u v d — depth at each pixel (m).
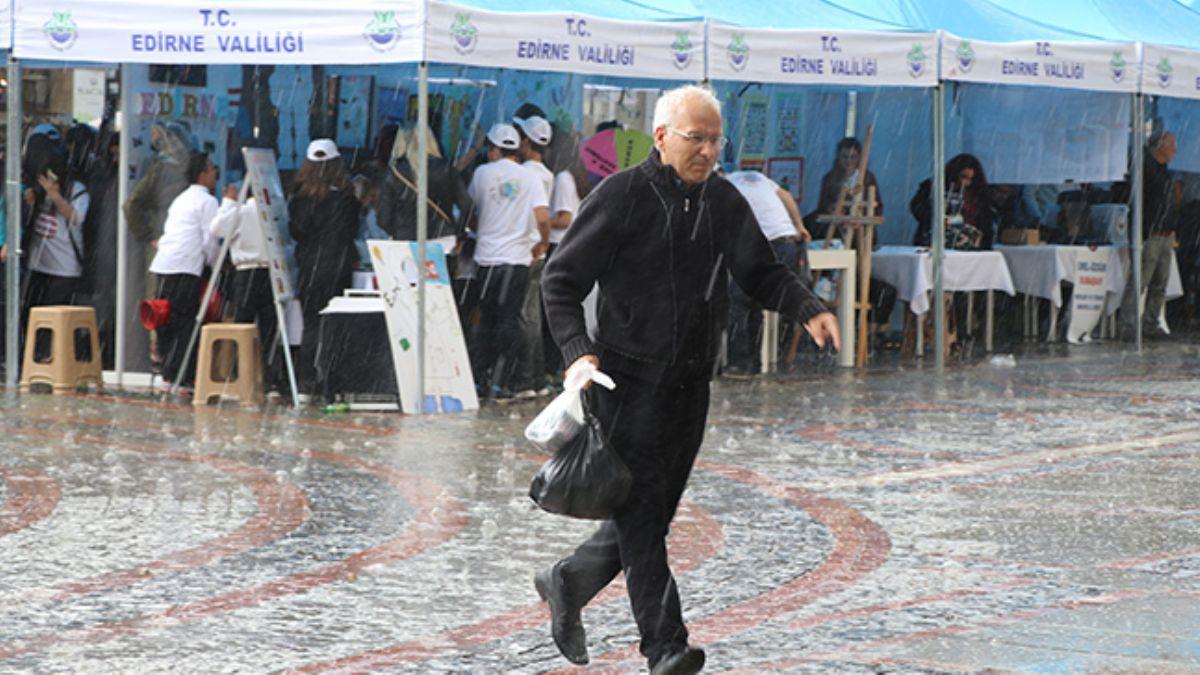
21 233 17.00
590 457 5.99
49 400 15.51
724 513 10.22
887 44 17.84
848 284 19.58
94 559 8.77
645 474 6.13
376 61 14.36
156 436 13.31
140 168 16.64
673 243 6.13
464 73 18.03
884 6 19.62
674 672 5.95
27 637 7.16
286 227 15.91
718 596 7.99
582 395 6.19
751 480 11.45
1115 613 7.62
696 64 16.25
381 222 15.86
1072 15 21.69
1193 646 7.00
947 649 6.95
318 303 15.60
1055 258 22.42
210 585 8.18
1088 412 15.43
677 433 6.21
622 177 6.18
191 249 15.89
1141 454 12.75
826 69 17.31
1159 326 24.16
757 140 21.08
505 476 11.32
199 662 6.77
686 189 6.18
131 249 16.70
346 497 10.63
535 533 9.52
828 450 12.89
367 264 16.56
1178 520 10.01
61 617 7.52
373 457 12.34
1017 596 7.98
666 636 6.00
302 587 8.14
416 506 10.36
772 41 16.86
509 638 7.16
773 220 18.11
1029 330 23.33
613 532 6.35
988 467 12.08
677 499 6.32
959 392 17.06
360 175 17.03
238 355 15.52
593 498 5.97
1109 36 21.16
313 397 15.72
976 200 22.03
